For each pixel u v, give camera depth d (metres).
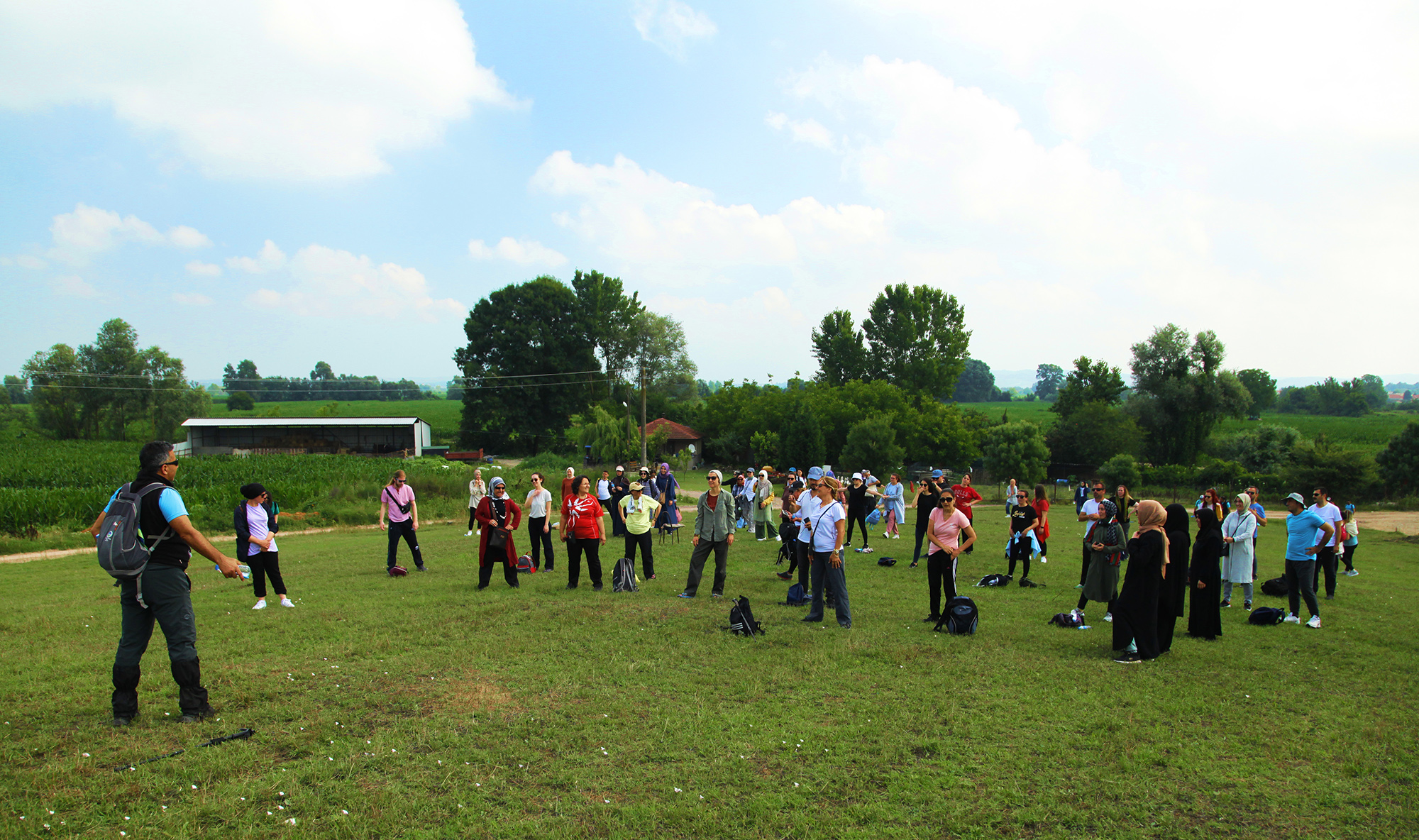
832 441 61.03
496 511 11.41
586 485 11.52
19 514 21.02
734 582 12.26
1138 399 65.19
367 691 6.32
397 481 12.93
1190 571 9.09
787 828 4.18
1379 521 31.94
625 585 11.15
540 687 6.50
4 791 4.35
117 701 5.49
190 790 4.44
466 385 76.88
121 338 80.25
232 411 113.62
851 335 80.31
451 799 4.42
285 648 7.71
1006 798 4.60
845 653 7.75
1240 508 11.19
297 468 43.62
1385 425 93.69
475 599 10.42
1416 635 9.30
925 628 9.09
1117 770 5.04
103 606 10.39
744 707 6.11
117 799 4.32
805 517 10.29
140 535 5.45
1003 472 51.06
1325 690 6.93
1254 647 8.59
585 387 80.19
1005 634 8.87
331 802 4.36
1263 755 5.37
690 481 54.81
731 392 76.12
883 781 4.81
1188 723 6.00
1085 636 8.90
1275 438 56.31
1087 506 11.19
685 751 5.18
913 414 60.06
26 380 79.19
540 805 4.39
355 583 11.99
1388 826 4.37
